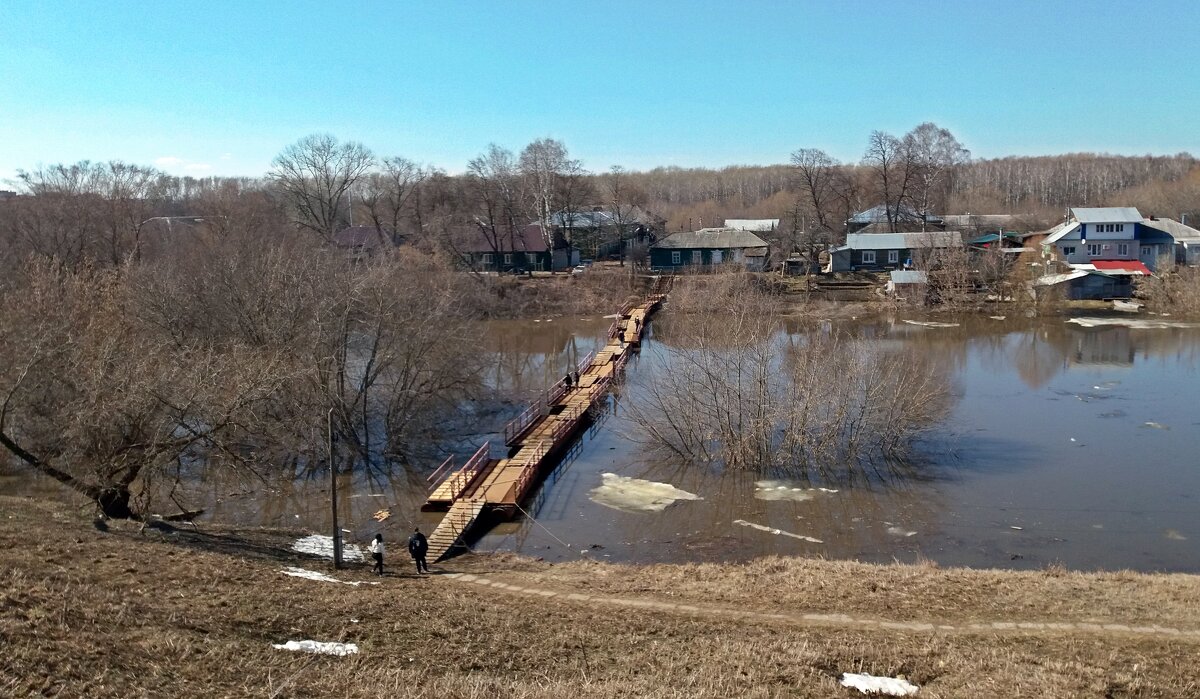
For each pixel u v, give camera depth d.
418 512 32.94
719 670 16.81
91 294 37.38
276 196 123.06
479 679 15.67
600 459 40.03
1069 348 66.19
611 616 20.70
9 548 19.94
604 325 86.75
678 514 32.53
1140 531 29.69
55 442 27.77
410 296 43.66
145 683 13.63
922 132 122.81
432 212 112.06
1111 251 97.62
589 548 29.39
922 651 18.12
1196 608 21.20
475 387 50.06
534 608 21.16
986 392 51.03
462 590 23.00
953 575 24.31
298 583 21.14
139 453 26.25
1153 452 38.53
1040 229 119.00
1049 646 18.62
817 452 37.06
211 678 14.39
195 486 35.47
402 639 17.69
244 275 42.69
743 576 24.61
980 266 91.81
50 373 28.50
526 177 114.75
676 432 39.59
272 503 33.97
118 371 27.22
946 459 37.97
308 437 37.19
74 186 79.06
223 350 36.78
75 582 17.94
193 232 83.75
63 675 13.20
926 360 60.44
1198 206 128.75
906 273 91.38
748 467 37.34
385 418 41.62
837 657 17.69
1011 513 31.59
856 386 38.59
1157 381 53.44
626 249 115.50
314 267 44.41
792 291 96.56
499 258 106.44
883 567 25.34
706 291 80.88
